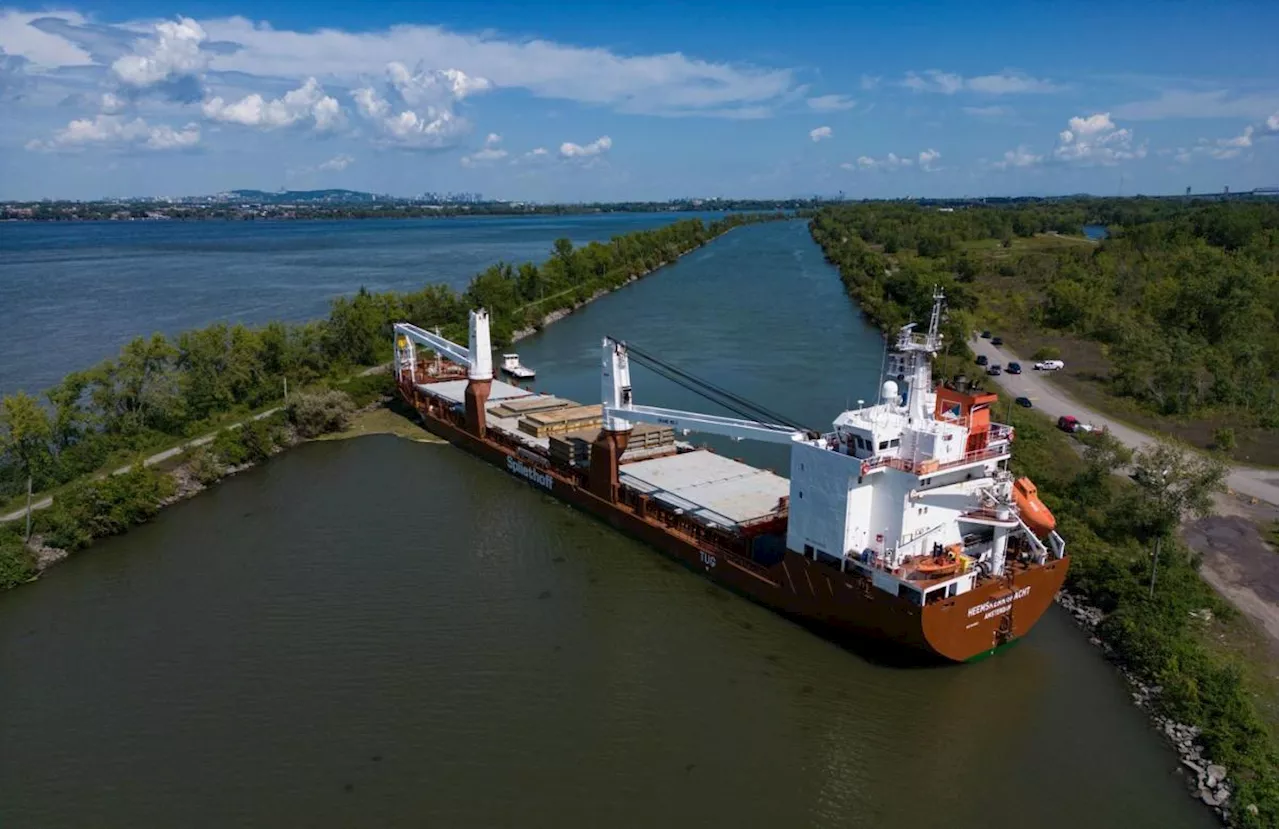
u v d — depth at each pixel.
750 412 80.62
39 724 35.81
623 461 59.75
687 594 45.91
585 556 50.75
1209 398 81.19
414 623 43.22
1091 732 33.81
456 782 31.78
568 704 36.41
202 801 31.08
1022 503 38.38
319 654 40.59
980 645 37.16
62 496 55.91
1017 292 148.50
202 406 80.19
